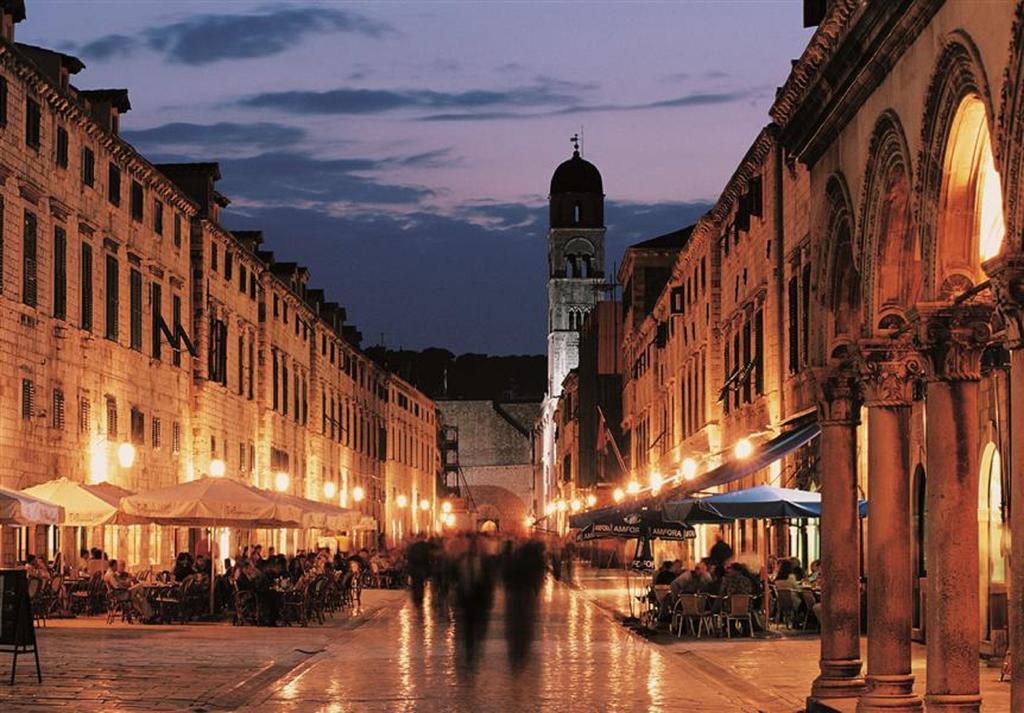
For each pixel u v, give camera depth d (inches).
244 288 2753.4
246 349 2765.7
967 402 637.3
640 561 1940.2
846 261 790.5
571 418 4945.9
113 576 1536.7
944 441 636.1
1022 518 509.0
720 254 2256.4
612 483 3774.6
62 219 1712.6
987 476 1038.4
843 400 803.4
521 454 6875.0
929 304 623.2
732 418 2098.9
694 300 2485.2
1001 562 1020.5
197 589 1657.2
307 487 3417.8
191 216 2381.9
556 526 5319.9
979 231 613.6
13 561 1519.4
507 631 1115.9
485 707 837.8
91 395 1813.5
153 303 2126.0
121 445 1913.1
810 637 1331.2
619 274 3870.6
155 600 1541.6
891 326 720.3
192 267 2393.0
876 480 732.7
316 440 3531.0
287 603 1609.3
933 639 637.9
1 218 1509.6
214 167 2516.0
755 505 1293.1
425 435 5733.3
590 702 860.6
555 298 5979.3
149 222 2107.5
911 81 639.8
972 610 634.2
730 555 1537.9
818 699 791.7
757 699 871.7
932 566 640.4
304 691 920.9
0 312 1505.9
